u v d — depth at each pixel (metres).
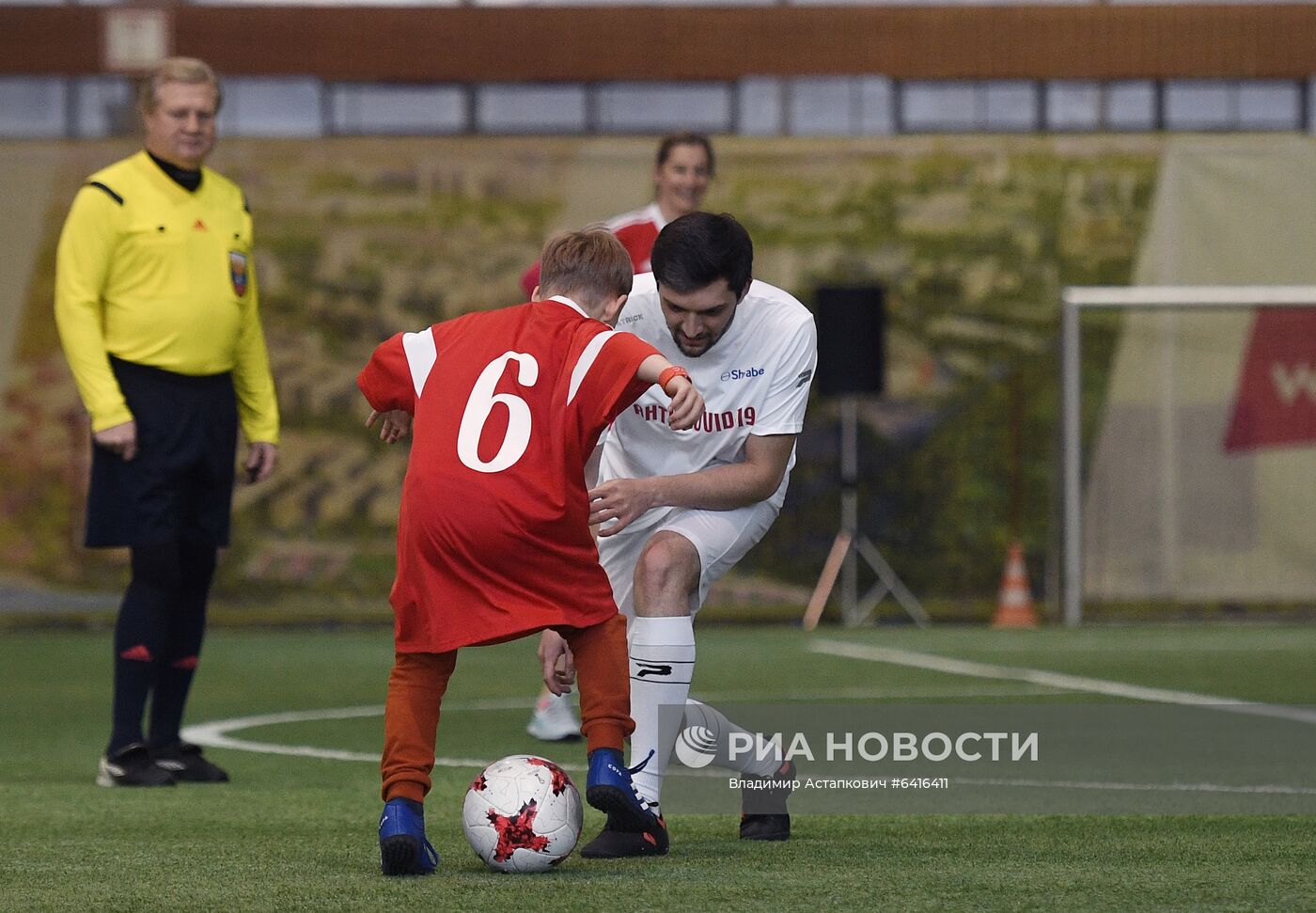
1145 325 50.25
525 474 11.65
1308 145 50.34
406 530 11.80
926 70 53.50
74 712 27.08
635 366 11.73
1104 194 50.56
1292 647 38.62
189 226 18.84
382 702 28.11
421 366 12.34
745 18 53.66
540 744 22.12
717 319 13.35
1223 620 49.38
